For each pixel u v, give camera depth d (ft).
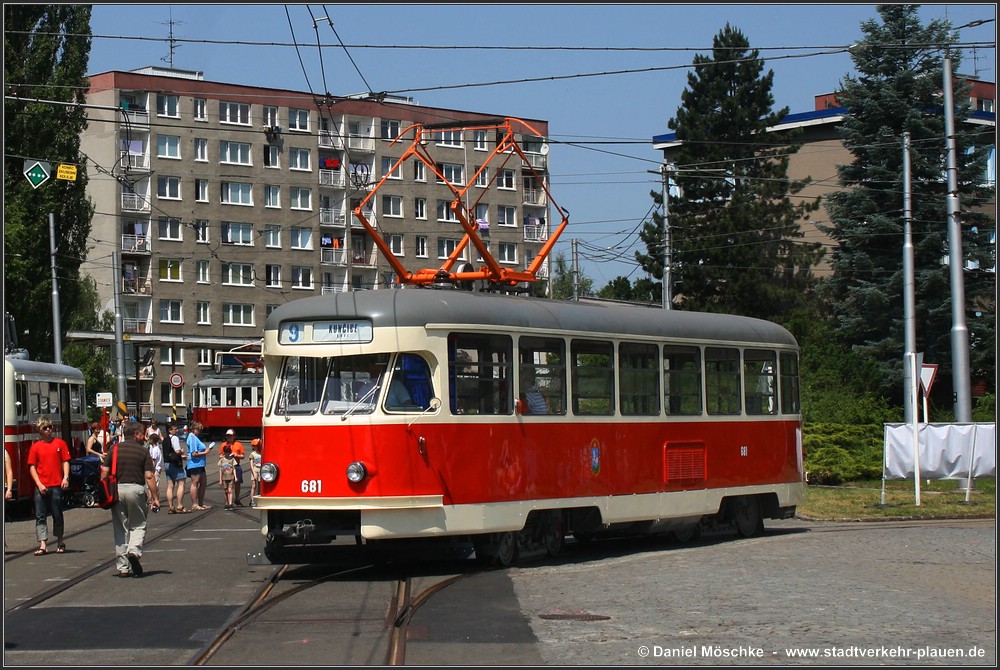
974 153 146.51
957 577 47.01
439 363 48.52
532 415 51.96
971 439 85.51
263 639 34.45
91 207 144.15
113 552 58.70
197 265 238.27
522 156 65.41
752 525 65.51
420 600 40.96
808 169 217.36
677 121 187.52
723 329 63.72
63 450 59.16
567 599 41.24
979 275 144.87
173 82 234.79
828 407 122.11
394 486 47.09
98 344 206.39
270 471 48.34
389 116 257.14
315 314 48.85
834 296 153.48
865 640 33.58
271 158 244.63
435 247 261.24
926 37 145.48
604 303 66.18
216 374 204.13
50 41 137.59
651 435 58.18
